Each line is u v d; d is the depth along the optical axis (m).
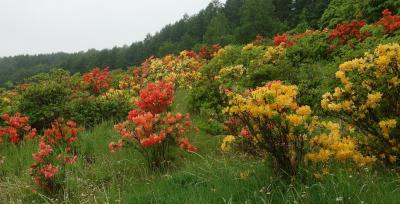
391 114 5.07
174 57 18.70
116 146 6.93
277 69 9.74
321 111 7.03
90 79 14.73
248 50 13.48
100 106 10.71
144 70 17.44
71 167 6.97
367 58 5.22
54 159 6.80
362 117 5.08
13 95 13.36
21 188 6.60
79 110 10.61
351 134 5.61
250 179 5.12
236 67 10.69
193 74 13.07
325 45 12.76
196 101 9.73
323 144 4.93
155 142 6.54
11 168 7.59
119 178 6.56
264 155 5.28
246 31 40.50
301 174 4.80
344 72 5.26
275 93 4.90
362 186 4.30
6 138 9.31
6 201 6.16
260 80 9.80
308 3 46.75
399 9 14.24
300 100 7.54
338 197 4.20
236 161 6.05
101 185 6.37
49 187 6.31
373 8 15.63
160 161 6.85
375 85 5.08
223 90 8.70
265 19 40.59
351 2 17.39
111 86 15.57
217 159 6.42
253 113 4.80
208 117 8.47
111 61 84.06
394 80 4.92
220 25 52.69
